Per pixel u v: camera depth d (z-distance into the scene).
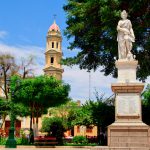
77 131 69.38
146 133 16.30
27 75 48.56
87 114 35.97
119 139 16.34
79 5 26.50
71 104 65.25
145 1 23.89
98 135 31.31
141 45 26.91
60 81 35.06
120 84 17.02
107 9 23.53
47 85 33.69
